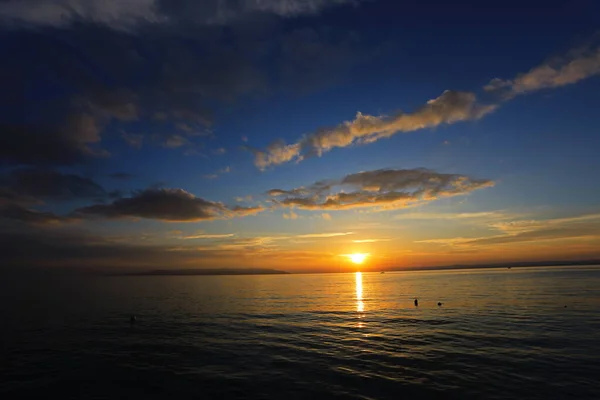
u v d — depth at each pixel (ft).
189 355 82.99
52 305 192.85
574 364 69.77
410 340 94.58
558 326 106.93
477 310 147.23
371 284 403.95
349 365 73.20
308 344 93.20
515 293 215.72
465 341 91.15
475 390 57.77
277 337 102.89
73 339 101.96
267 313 156.46
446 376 64.75
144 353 85.10
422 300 194.18
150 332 112.06
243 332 111.24
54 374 69.51
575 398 54.19
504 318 124.16
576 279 344.28
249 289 341.00
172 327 120.88
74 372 70.64
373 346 88.99
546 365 69.51
